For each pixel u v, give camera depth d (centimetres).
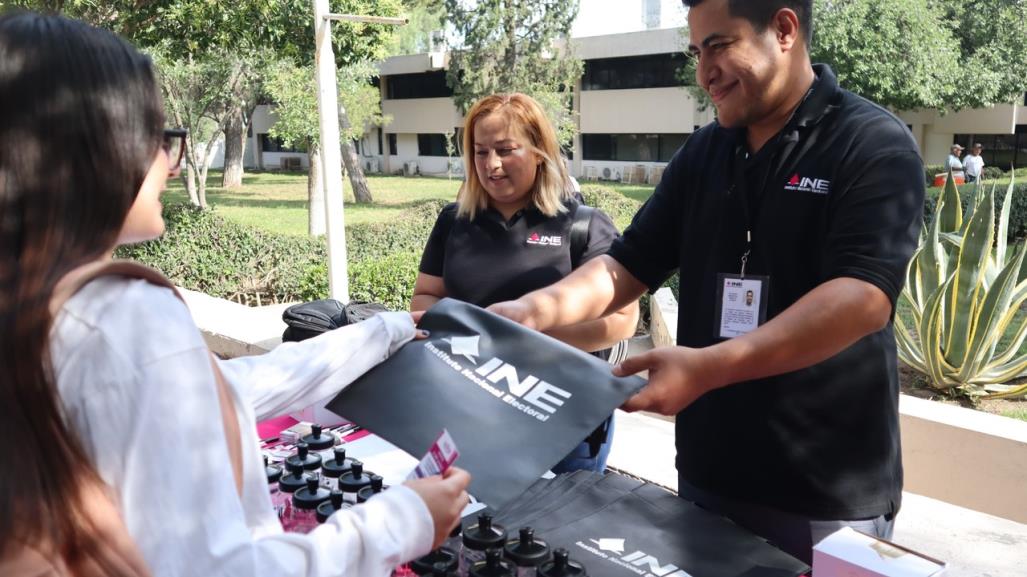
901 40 1819
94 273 85
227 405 95
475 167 257
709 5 164
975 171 1872
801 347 152
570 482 174
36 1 811
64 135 83
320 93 635
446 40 2562
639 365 148
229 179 2934
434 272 278
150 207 94
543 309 192
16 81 83
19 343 81
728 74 166
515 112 249
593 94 2939
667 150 2839
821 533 176
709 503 190
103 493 82
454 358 149
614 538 152
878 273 156
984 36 2128
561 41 2717
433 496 104
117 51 89
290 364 137
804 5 167
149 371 83
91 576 82
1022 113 2602
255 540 91
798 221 171
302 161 3941
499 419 137
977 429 367
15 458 80
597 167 3009
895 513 184
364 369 147
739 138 182
